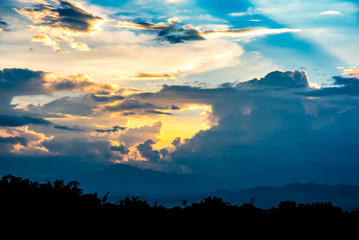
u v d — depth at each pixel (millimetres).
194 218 94750
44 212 82750
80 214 89750
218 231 91250
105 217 94688
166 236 88562
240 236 91500
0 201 81938
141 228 89938
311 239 93500
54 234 79750
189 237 89188
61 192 90375
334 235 94688
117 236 85312
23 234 77312
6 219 78688
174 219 95375
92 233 83500
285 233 93812
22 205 82125
